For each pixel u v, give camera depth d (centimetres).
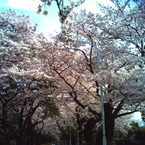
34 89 1481
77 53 1570
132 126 4109
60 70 1559
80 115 2083
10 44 1217
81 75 1389
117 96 1223
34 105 2073
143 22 1318
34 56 1485
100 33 1423
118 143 2508
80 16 1422
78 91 1588
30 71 1245
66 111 2533
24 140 1786
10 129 1612
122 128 3136
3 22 1451
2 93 1323
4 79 1186
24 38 1415
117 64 1223
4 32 1383
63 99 1723
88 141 1599
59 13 350
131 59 1235
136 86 1141
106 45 1454
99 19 1402
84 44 1511
